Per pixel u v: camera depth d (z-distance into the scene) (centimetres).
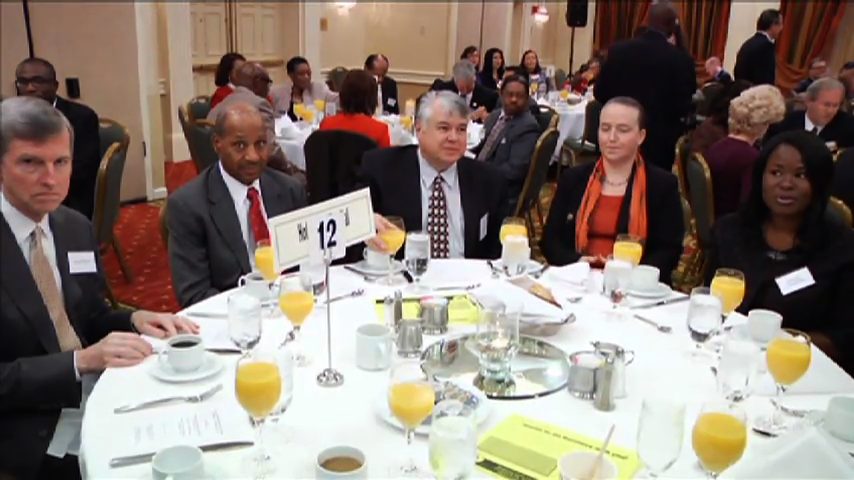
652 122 471
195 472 107
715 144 365
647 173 271
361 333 160
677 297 209
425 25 1008
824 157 208
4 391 157
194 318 182
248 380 116
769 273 221
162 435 126
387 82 742
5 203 175
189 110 534
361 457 114
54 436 166
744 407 145
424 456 122
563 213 281
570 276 221
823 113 458
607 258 254
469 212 262
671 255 267
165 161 722
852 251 212
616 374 143
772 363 141
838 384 158
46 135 170
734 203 355
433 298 186
